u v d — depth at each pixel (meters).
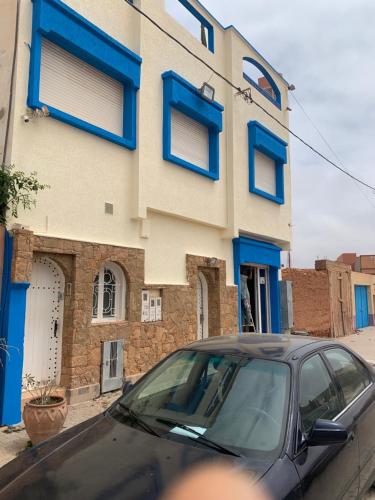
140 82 8.31
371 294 27.12
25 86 6.23
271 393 2.94
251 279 13.40
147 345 8.10
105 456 2.60
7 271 5.73
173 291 8.91
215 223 10.45
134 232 8.12
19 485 2.42
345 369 3.88
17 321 5.73
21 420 5.69
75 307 6.62
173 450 2.62
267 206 12.78
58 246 6.43
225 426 2.80
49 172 6.54
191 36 9.96
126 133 8.05
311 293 18.14
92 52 7.24
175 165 9.17
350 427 3.23
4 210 5.81
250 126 11.90
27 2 6.35
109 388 7.10
